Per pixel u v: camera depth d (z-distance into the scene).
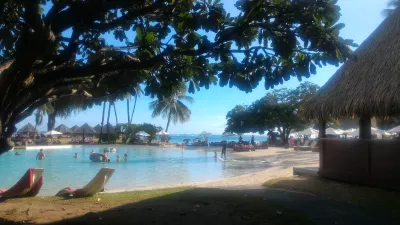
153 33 5.02
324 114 10.79
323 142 12.38
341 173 11.48
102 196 9.76
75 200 9.03
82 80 4.65
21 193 9.39
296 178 12.55
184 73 4.97
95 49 4.79
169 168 23.02
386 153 9.99
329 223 6.55
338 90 10.91
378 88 9.35
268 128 52.56
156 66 5.01
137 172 20.67
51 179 17.44
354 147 11.09
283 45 4.19
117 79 4.84
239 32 4.27
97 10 3.83
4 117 3.79
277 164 24.09
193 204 8.26
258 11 4.21
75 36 4.18
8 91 3.66
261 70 4.53
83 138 58.19
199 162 27.34
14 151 37.44
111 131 64.81
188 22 4.10
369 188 10.16
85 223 6.45
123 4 3.88
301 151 37.00
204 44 4.24
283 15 4.21
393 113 9.24
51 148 42.78
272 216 7.03
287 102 50.81
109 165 25.11
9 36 4.45
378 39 11.65
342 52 4.25
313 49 4.34
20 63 3.46
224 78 4.59
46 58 3.93
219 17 4.06
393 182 9.72
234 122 54.88
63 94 4.84
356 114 9.80
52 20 3.70
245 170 21.44
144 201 8.73
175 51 4.26
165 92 4.95
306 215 7.16
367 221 6.70
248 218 6.85
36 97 4.25
